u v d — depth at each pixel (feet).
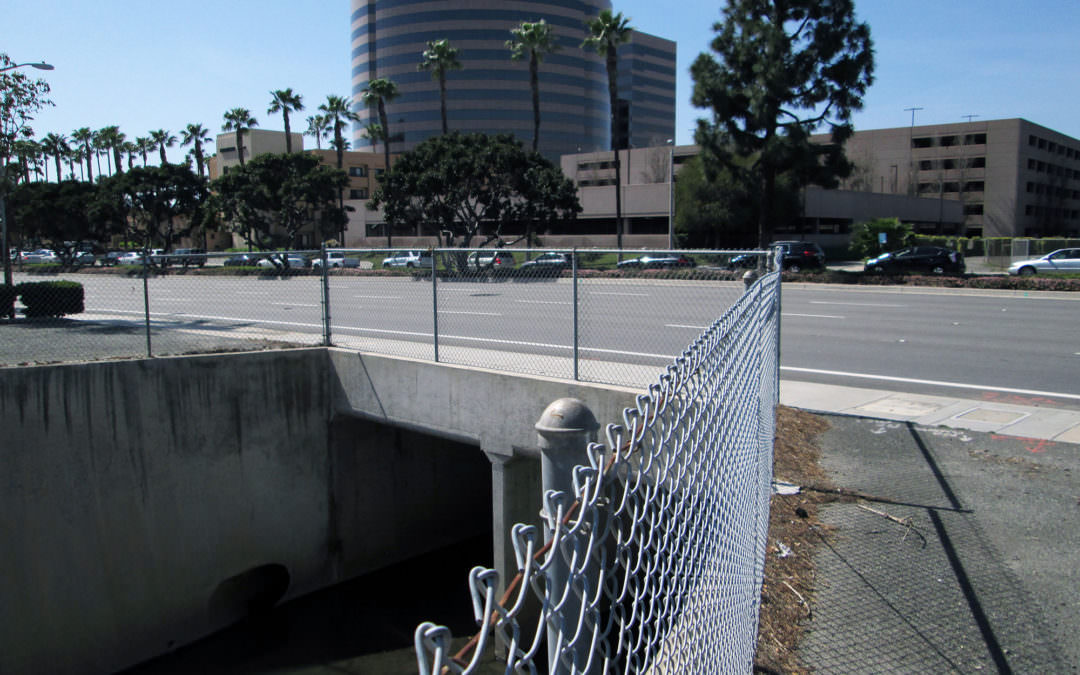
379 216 232.53
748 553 11.99
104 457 30.66
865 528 18.45
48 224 158.20
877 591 15.30
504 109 338.54
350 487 37.93
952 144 283.38
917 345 47.24
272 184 139.33
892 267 113.50
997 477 21.84
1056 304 71.05
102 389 30.53
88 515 30.25
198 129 246.27
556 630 4.89
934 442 25.29
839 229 207.92
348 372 36.01
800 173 109.09
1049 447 24.41
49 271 61.72
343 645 31.07
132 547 31.40
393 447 39.70
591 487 5.25
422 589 36.50
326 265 37.24
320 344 37.45
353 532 38.27
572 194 119.85
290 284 51.85
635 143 410.31
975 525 18.53
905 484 21.45
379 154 292.61
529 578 4.47
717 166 116.26
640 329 36.50
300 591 36.35
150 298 53.88
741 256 27.27
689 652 7.49
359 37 371.76
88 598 30.32
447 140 121.39
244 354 34.30
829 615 14.38
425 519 41.63
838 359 42.57
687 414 7.55
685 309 29.68
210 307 53.11
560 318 38.24
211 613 33.73
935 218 244.83
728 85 110.63
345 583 37.60
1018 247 139.44
